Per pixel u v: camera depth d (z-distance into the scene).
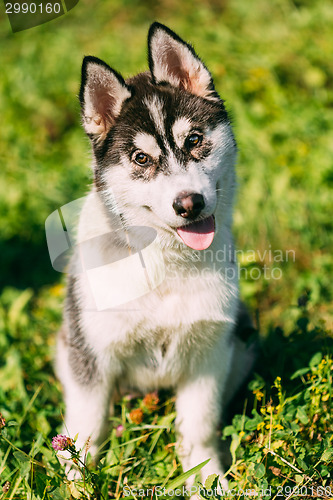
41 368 3.89
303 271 4.71
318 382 3.04
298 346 3.54
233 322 3.16
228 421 3.55
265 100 5.94
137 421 3.17
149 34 3.04
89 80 2.94
